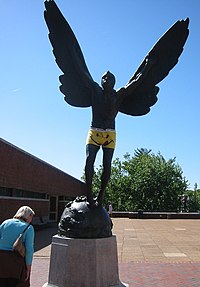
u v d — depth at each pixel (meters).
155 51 7.20
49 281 6.42
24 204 23.78
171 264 11.09
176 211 57.66
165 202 57.25
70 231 6.45
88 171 6.65
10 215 20.98
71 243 6.27
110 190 59.22
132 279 8.84
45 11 7.08
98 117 6.91
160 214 39.94
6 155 20.00
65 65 7.41
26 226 4.85
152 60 7.17
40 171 27.59
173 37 7.16
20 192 23.38
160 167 58.81
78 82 7.48
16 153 21.80
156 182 57.72
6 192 20.92
